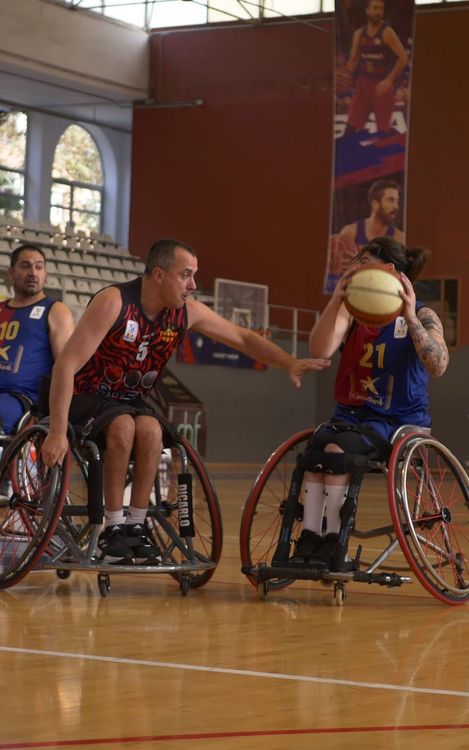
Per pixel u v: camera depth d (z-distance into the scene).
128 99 23.22
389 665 2.89
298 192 21.91
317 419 22.12
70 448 4.20
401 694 2.53
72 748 2.02
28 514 4.41
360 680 2.69
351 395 4.25
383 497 11.43
